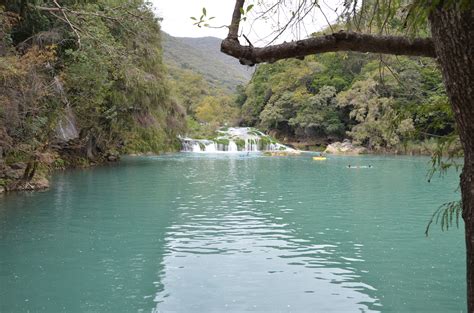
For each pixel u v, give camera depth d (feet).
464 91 5.19
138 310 17.12
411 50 6.44
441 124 10.09
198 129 164.55
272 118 161.68
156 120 90.38
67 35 55.11
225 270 21.86
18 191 46.80
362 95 127.54
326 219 34.32
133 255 24.41
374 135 125.80
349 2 7.93
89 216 34.68
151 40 82.69
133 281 20.35
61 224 31.81
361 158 107.45
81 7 53.67
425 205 40.75
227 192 48.80
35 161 46.83
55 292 19.03
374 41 6.44
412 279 20.74
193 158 104.01
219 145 136.98
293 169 78.13
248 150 140.05
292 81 159.33
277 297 18.43
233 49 6.63
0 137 40.98
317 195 46.80
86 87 58.70
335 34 6.45
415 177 64.28
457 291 19.24
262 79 181.98
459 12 4.94
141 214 35.76
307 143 154.51
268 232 29.89
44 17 51.83
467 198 5.42
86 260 23.50
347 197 45.47
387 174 68.95
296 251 25.27
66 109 58.18
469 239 5.41
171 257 24.02
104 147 86.74
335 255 24.57
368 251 25.36
